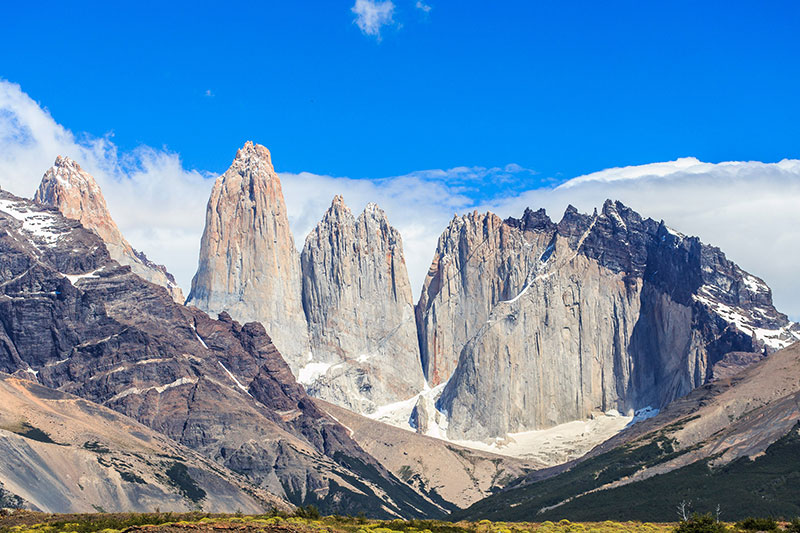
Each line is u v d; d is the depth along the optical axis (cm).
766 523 19188
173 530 16725
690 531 19150
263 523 17700
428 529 19525
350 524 19588
